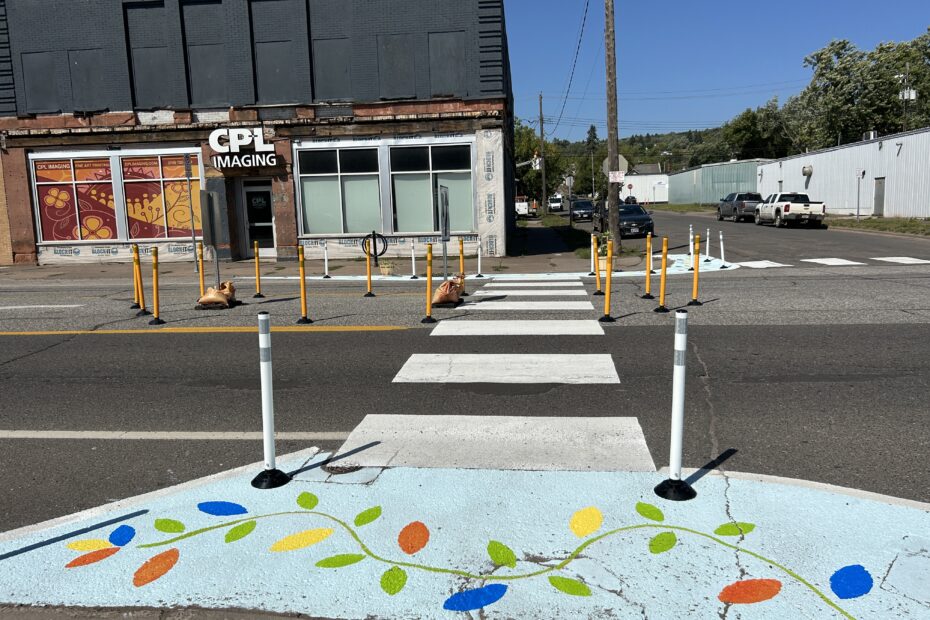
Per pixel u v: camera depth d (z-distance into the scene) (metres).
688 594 3.19
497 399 6.38
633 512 3.96
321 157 22.06
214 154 22.11
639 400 6.26
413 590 3.27
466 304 11.97
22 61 22.12
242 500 4.24
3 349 9.03
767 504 4.03
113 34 21.83
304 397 6.60
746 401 6.15
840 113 60.00
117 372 7.74
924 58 62.88
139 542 3.76
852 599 3.12
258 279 13.23
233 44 21.61
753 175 66.31
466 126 21.55
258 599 3.22
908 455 4.85
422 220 22.17
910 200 34.09
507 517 3.94
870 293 12.05
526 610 3.11
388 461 4.85
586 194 124.50
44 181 22.67
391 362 7.86
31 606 3.22
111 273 20.09
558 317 10.44
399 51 21.36
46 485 4.68
